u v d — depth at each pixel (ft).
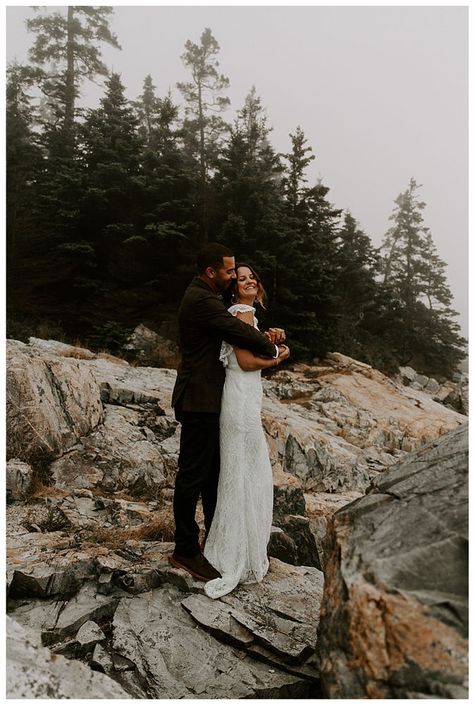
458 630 4.82
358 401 40.60
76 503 14.16
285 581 10.23
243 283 10.69
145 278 53.36
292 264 50.67
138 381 26.37
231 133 57.21
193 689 7.23
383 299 82.94
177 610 8.86
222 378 10.21
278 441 23.22
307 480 22.89
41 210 52.24
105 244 52.13
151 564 10.16
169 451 18.60
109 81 57.98
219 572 9.70
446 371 87.61
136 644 7.95
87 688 5.76
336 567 6.37
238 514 9.85
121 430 18.84
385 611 5.17
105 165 49.67
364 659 5.13
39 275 49.39
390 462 30.58
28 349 21.20
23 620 8.48
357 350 63.41
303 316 49.60
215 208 54.80
